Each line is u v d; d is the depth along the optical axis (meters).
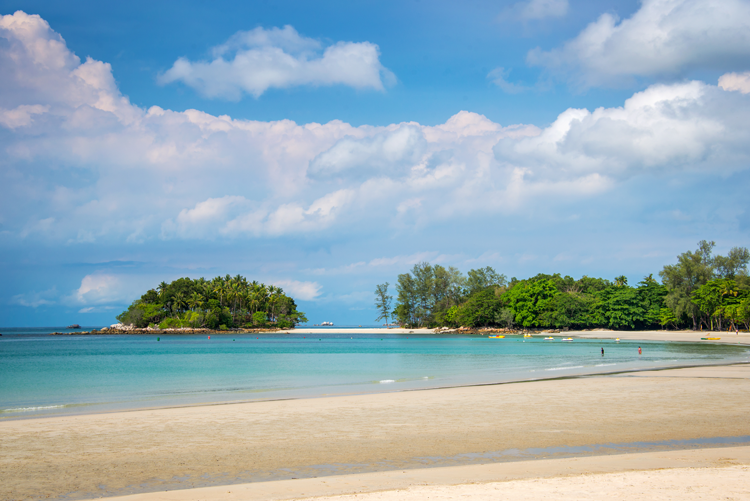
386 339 148.75
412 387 31.03
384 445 15.03
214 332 180.75
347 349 92.62
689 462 12.05
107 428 17.83
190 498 10.00
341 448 14.74
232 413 20.66
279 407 22.12
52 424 18.62
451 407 21.52
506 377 35.97
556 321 146.75
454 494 9.38
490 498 9.02
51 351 87.88
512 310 158.25
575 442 15.09
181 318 180.88
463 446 14.79
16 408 24.81
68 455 14.23
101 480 12.00
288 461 13.42
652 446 14.44
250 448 14.86
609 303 143.62
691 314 129.75
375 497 9.37
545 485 9.85
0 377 42.44
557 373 38.16
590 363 48.41
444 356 66.62
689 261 141.25
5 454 14.38
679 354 60.22
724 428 16.77
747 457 12.61
